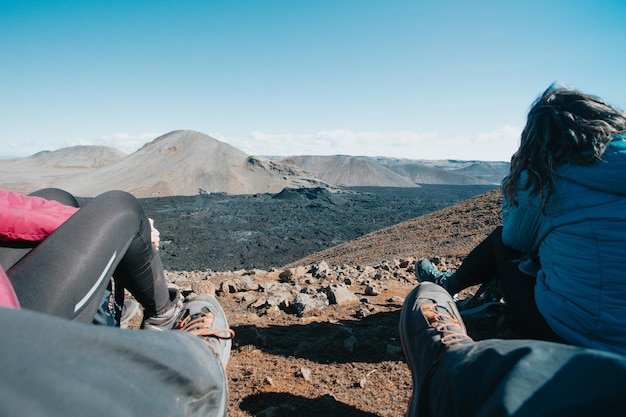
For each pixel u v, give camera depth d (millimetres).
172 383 763
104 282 1282
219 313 1816
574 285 1639
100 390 572
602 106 1718
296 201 171750
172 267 75375
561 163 1726
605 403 630
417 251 22641
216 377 926
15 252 1333
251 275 5926
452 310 1708
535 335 1962
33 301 1013
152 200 175250
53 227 1309
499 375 786
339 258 30125
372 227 118938
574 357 729
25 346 482
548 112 1785
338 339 2646
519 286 2066
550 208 1775
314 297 3686
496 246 2359
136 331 749
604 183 1609
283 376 2191
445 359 1023
